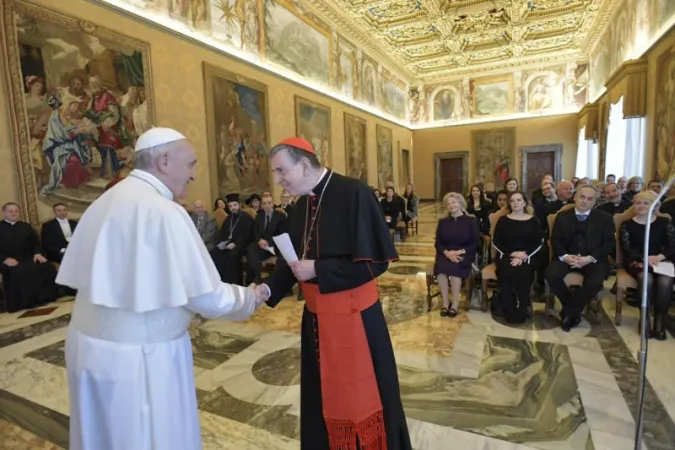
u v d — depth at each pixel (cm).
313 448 188
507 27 1454
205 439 252
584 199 427
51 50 593
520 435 247
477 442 241
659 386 297
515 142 1975
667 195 619
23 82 564
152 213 141
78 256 149
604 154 1366
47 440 259
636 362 338
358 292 175
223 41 904
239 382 326
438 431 253
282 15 1102
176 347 152
